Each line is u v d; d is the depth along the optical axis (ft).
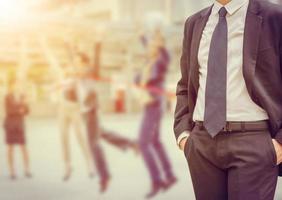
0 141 15.42
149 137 15.55
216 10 5.98
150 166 15.33
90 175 15.38
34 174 15.44
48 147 15.61
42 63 15.76
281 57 5.66
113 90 15.78
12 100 15.58
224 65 5.73
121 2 15.98
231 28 5.75
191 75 6.14
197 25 6.14
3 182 15.05
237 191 5.62
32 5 15.76
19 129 15.43
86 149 15.55
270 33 5.62
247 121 5.62
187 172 15.33
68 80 15.70
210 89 5.79
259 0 5.77
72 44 15.90
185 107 6.51
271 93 5.67
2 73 15.61
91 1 16.02
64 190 14.76
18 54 15.66
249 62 5.59
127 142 15.60
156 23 15.99
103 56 15.85
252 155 5.56
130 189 14.76
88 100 15.61
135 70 15.88
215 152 5.78
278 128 5.66
